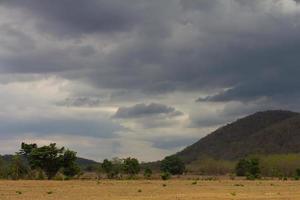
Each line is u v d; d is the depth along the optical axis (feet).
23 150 329.52
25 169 325.01
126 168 370.32
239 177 386.93
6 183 224.12
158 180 289.53
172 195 146.00
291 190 177.78
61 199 128.57
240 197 140.05
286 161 520.01
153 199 129.90
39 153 313.94
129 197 136.67
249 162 419.54
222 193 156.76
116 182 244.83
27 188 181.88
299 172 393.50
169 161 471.62
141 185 211.00
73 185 207.72
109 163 369.91
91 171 496.64
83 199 128.88
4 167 332.19
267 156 583.17
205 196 142.51
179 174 471.62
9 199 128.67
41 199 128.57
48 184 215.31
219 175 480.64
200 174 503.20
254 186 209.56
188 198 134.41
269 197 140.87
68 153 321.32
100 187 190.80
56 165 319.27
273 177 399.65
